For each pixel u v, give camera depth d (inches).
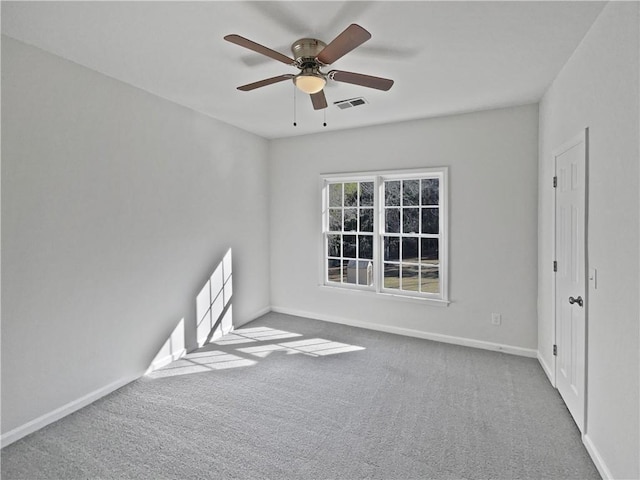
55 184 94.7
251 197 181.6
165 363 131.2
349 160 172.6
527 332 138.5
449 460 79.5
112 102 109.8
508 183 139.3
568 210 98.0
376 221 167.2
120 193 113.0
